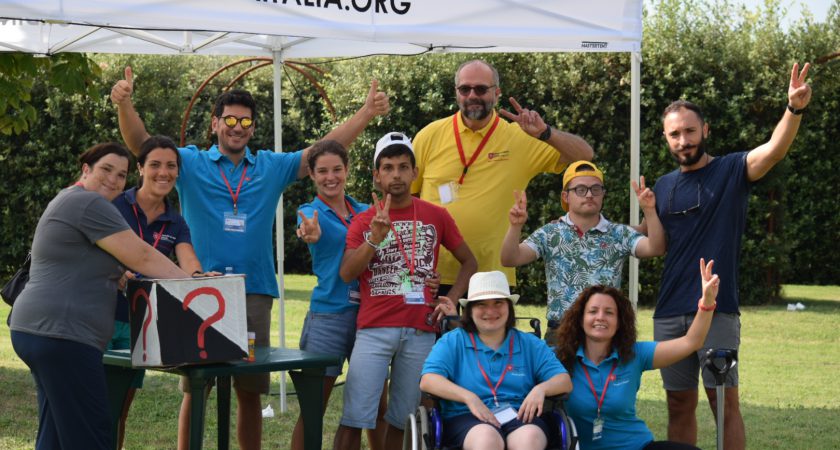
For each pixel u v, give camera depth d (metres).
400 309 5.13
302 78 20.30
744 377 9.48
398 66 15.00
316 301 5.45
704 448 6.74
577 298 4.85
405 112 15.10
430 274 5.21
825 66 15.41
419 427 4.43
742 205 5.20
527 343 4.77
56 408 4.21
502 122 5.82
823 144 16.62
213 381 5.28
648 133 14.77
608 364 4.78
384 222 4.93
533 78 14.87
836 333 12.25
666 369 5.36
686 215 5.21
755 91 14.88
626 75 14.55
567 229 5.32
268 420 7.36
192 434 4.31
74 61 7.90
